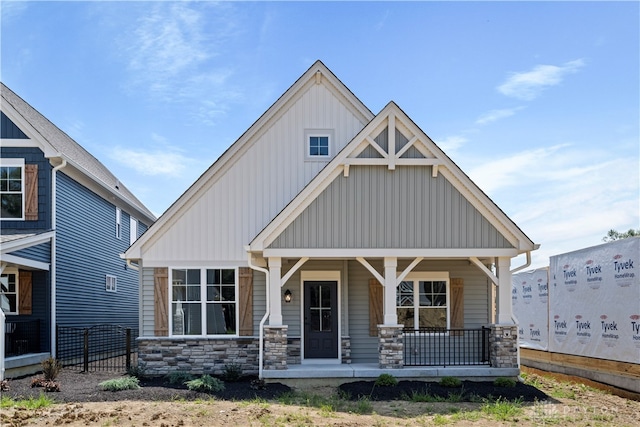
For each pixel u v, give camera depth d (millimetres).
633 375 12961
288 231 13516
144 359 14953
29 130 17250
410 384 13102
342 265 15570
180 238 15477
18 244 15273
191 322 15281
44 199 17188
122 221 24453
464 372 13547
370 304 15617
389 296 13742
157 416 9914
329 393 12719
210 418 9891
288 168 15984
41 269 16828
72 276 18750
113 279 23031
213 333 15273
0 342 13641
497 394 12445
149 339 14984
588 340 14992
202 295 15344
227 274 15492
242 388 12914
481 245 13820
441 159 13797
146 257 15336
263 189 15844
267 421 9703
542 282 18125
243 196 15766
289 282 15492
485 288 15938
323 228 13578
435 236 13758
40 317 16984
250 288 15359
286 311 15391
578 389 14172
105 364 18062
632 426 9828
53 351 17062
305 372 13406
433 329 14820
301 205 13586
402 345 13734
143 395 11859
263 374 13367
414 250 13656
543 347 17875
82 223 19719
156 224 15391
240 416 10047
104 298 21875
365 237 13633
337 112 16312
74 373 15383
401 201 13781
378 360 15297
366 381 13391
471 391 12602
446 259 15875
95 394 11922
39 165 17266
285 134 16109
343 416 10328
